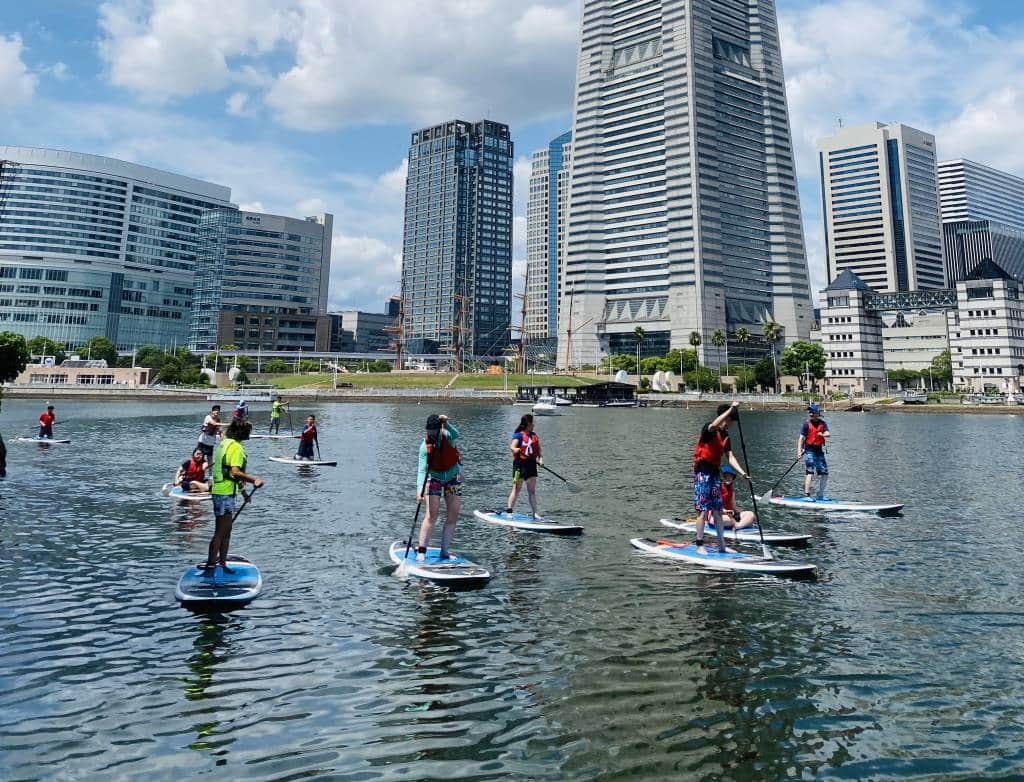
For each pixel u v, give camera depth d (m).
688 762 6.03
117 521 16.33
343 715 6.81
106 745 6.14
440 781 5.66
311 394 139.50
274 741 6.29
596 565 12.91
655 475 27.31
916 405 130.25
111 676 7.61
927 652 8.69
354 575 11.93
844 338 176.25
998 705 7.24
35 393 115.69
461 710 6.96
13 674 7.60
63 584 11.12
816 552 14.27
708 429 13.86
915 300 168.50
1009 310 152.50
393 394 144.38
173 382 155.25
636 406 145.75
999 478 27.73
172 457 31.45
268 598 10.57
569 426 70.44
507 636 9.09
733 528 15.70
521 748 6.23
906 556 13.93
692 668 8.10
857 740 6.47
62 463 28.33
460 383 170.62
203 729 6.47
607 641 8.95
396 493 21.61
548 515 18.20
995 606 10.59
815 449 20.27
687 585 11.62
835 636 9.23
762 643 8.95
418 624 9.50
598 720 6.79
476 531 16.00
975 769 5.98
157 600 10.38
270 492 21.58
